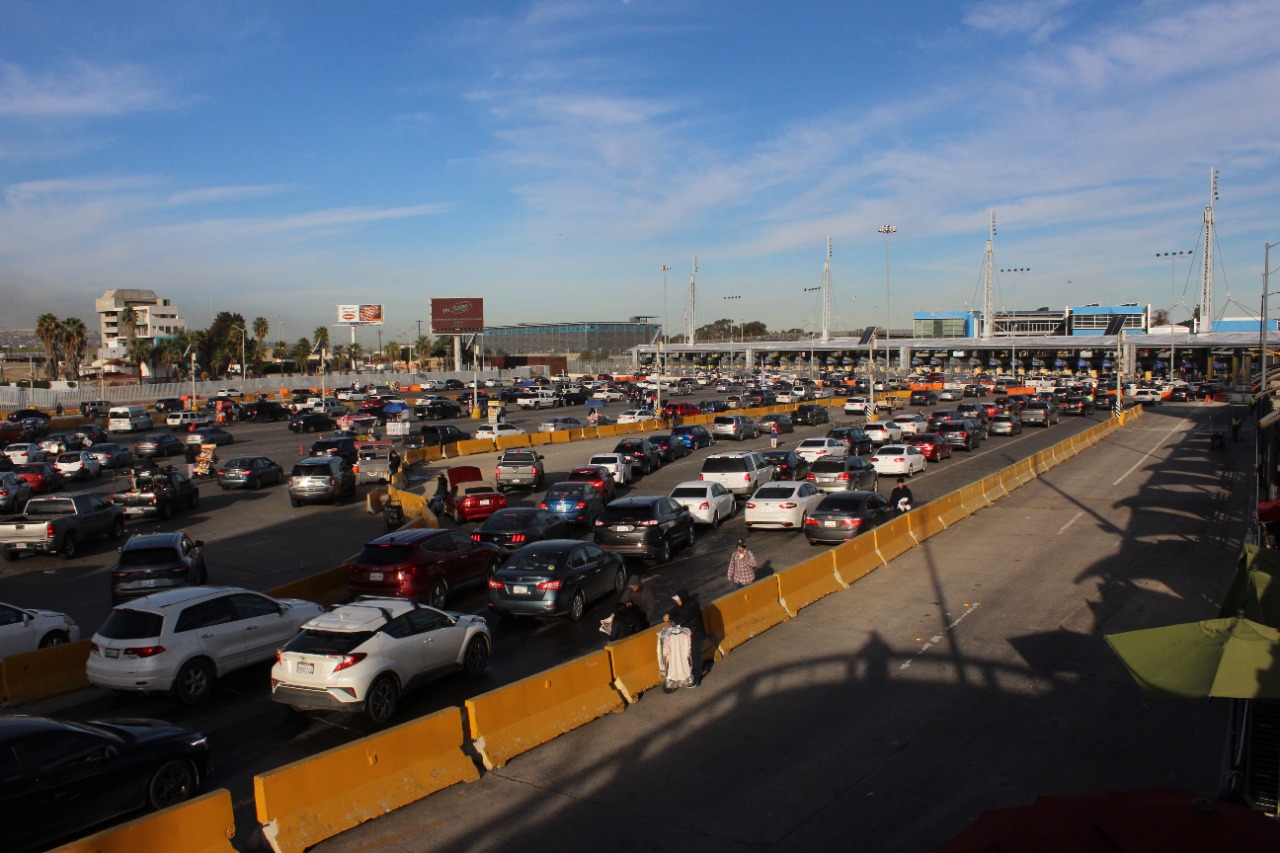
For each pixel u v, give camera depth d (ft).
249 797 31.24
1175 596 56.70
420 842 27.73
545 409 259.39
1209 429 179.11
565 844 27.45
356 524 92.02
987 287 427.74
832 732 36.19
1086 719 37.22
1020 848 16.47
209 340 418.31
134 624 40.40
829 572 60.75
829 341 477.77
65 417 222.69
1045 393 283.59
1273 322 437.58
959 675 42.93
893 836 27.61
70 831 26.78
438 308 364.38
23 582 68.64
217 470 121.90
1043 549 72.49
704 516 83.76
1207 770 32.22
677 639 41.29
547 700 36.88
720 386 372.99
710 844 27.32
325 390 314.14
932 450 131.75
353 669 36.76
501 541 67.51
